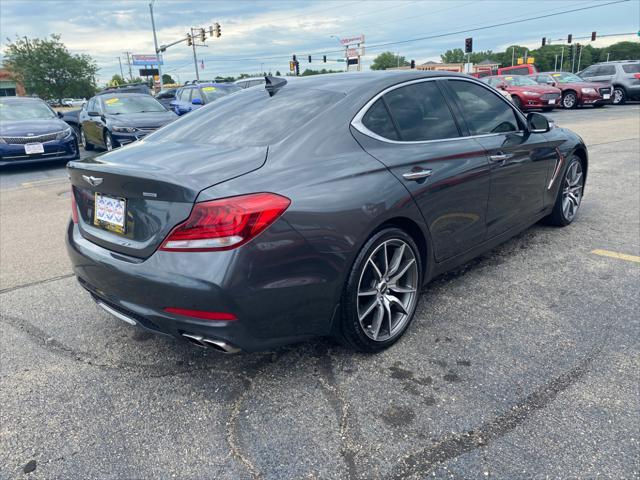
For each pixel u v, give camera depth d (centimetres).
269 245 215
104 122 1142
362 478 191
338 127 264
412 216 273
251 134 267
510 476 188
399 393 242
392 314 289
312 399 241
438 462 197
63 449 214
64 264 446
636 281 356
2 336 314
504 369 257
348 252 240
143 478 197
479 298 340
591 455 196
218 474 197
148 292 224
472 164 317
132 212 235
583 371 252
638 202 568
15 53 3900
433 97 321
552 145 418
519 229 401
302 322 237
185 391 252
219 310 211
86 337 311
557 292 344
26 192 808
